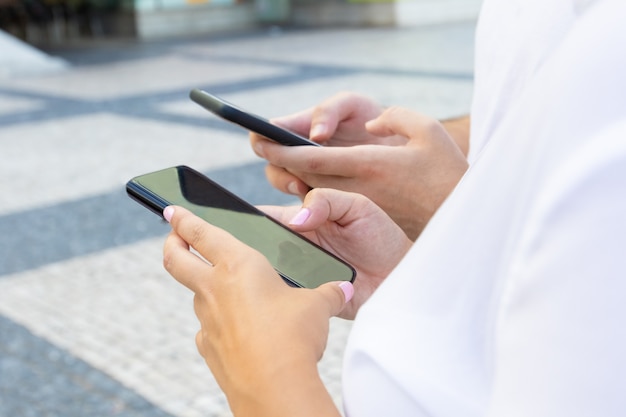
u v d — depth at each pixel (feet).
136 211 17.58
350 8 58.70
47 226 16.92
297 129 4.43
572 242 1.43
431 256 1.88
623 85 1.48
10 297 13.38
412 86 30.68
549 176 1.54
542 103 1.65
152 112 28.48
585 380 1.41
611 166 1.41
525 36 2.65
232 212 3.09
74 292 13.48
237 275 2.21
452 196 1.90
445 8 58.18
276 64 38.83
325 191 3.10
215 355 2.16
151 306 12.83
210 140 23.77
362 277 3.20
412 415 1.86
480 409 1.76
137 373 10.88
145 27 58.49
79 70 40.73
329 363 10.52
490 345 1.76
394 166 3.70
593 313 1.41
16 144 24.50
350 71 35.19
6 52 40.52
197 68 38.93
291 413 1.94
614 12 1.54
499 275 1.74
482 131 2.86
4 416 10.05
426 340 1.85
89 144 24.11
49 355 11.44
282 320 2.10
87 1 60.80
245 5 62.23
